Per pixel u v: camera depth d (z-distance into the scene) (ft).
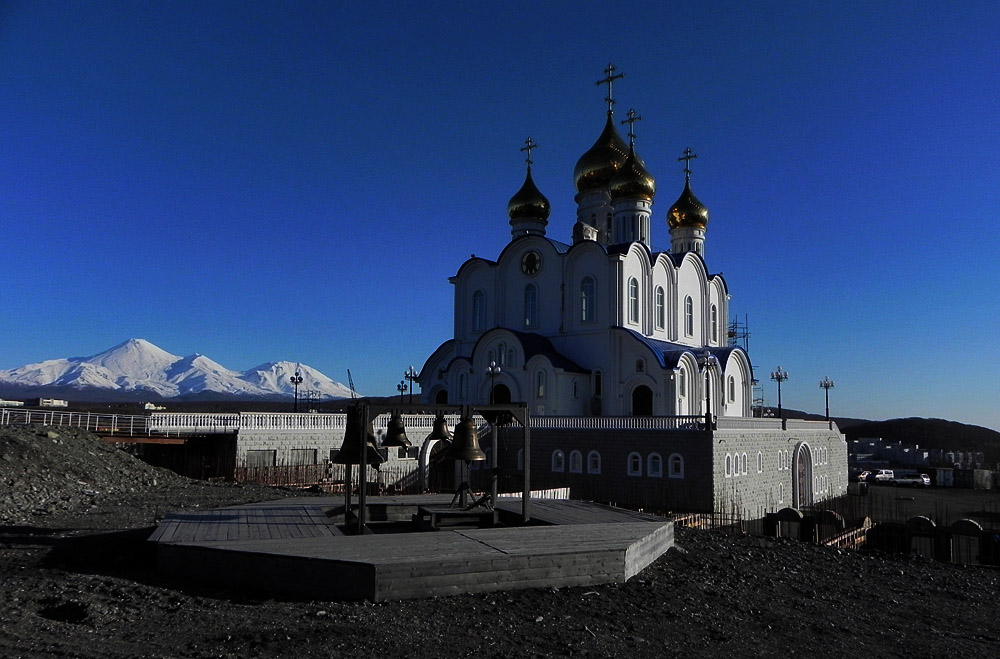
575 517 70.28
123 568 53.88
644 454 143.23
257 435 133.08
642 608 49.83
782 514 107.76
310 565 47.70
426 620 43.37
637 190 211.20
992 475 262.88
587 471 150.30
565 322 195.42
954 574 77.61
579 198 227.81
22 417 134.62
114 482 102.53
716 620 49.52
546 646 41.06
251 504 75.41
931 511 194.70
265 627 40.68
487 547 53.42
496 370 154.40
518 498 89.40
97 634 39.01
